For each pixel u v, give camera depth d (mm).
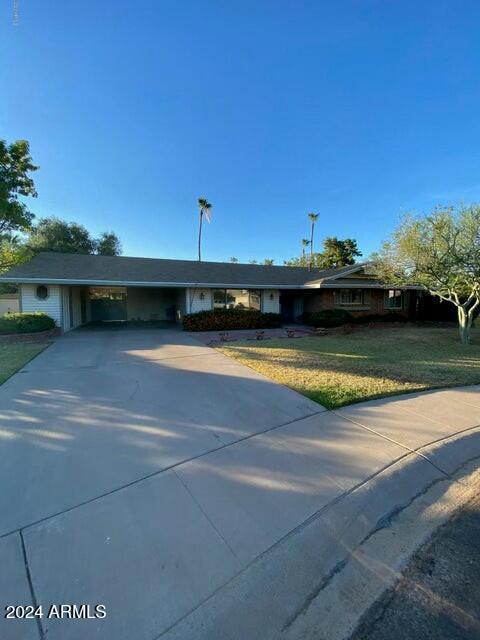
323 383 5883
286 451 3400
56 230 30188
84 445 3455
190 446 3467
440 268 10047
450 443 3697
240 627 1611
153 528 2236
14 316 11312
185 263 18516
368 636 1602
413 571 2041
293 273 19672
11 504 2463
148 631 1555
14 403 4727
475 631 1629
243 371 6883
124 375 6441
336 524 2385
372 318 18016
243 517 2383
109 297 20969
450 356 8695
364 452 3418
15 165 14609
